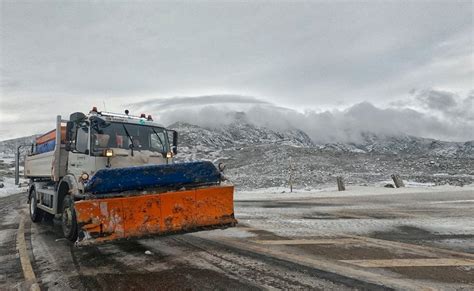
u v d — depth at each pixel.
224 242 6.89
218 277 4.67
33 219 10.57
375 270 4.85
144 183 5.98
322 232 7.85
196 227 6.16
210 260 5.55
